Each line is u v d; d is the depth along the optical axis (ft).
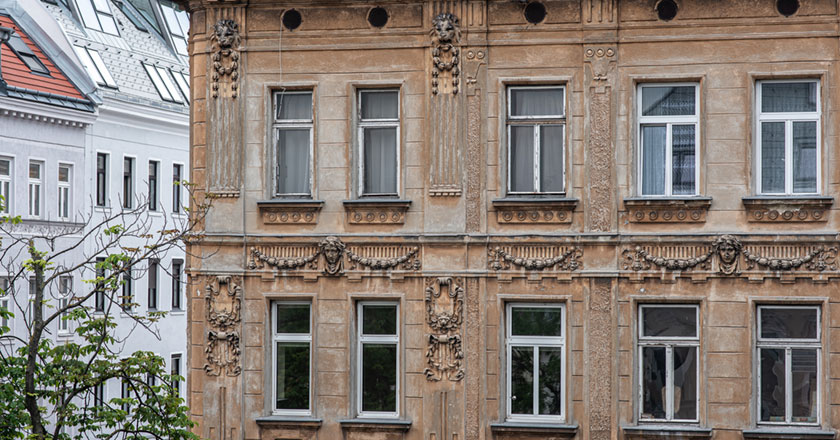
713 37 119.44
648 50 120.67
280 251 125.08
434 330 122.72
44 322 110.83
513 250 121.70
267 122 126.00
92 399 242.37
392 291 123.34
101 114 264.52
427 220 122.72
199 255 126.31
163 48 305.73
